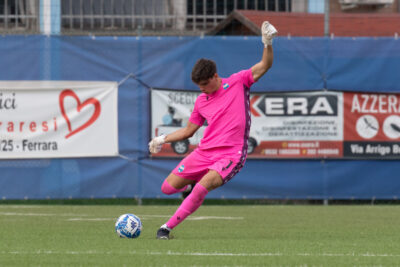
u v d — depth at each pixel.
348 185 41.84
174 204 43.28
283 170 41.62
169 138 23.52
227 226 28.94
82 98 41.00
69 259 17.70
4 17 47.12
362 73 41.97
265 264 16.97
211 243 21.66
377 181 41.91
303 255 18.83
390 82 42.06
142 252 19.08
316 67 41.81
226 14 53.56
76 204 43.69
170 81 41.47
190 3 55.00
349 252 19.73
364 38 41.97
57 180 40.81
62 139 40.78
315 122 41.66
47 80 40.81
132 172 41.25
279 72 41.66
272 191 41.56
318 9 54.97
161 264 16.75
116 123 41.16
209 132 22.66
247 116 22.61
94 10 52.69
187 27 54.84
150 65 41.41
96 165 41.06
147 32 49.34
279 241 22.78
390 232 26.69
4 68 40.56
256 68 22.66
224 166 22.17
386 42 42.09
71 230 26.73
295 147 41.62
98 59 41.16
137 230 23.19
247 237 24.33
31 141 40.62
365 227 28.81
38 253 18.98
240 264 16.89
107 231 26.28
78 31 52.06
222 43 41.62
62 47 40.94
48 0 46.81
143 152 41.28
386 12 59.78
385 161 41.97
